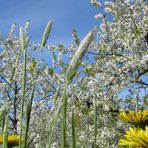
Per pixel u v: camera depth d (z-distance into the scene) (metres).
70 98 10.11
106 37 12.05
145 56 10.69
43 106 10.88
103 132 10.69
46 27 2.21
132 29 11.57
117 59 11.38
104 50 12.01
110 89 10.69
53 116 1.99
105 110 10.53
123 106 10.59
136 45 11.44
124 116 2.77
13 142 3.28
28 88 11.93
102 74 10.95
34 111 10.87
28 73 12.30
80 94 10.22
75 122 2.10
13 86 12.91
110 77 10.80
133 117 2.73
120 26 11.72
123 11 11.77
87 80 10.83
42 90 11.85
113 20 11.98
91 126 9.53
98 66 11.46
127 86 10.92
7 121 2.28
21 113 2.17
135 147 2.15
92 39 1.89
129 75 11.16
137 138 2.13
